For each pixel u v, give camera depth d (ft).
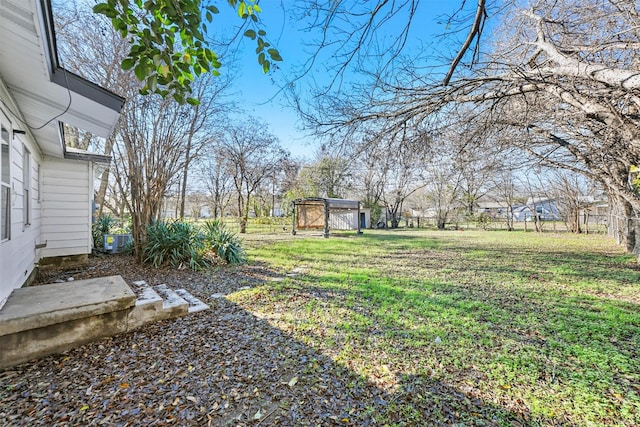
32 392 6.84
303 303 13.32
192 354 8.61
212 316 11.68
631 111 12.95
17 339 8.09
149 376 7.49
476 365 8.04
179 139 24.68
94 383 7.19
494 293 15.31
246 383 7.20
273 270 20.88
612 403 6.48
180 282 17.03
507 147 17.79
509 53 13.08
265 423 5.91
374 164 14.52
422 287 16.37
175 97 6.52
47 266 20.04
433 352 8.75
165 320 11.16
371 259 26.22
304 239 43.55
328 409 6.31
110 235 25.76
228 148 51.90
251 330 10.32
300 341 9.45
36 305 8.93
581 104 11.46
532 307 13.03
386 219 76.95
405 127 13.09
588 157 18.65
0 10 6.02
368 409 6.30
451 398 6.66
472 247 35.53
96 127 13.79
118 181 25.20
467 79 10.85
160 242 20.66
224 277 18.38
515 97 13.24
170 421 5.93
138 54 5.55
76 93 9.91
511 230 67.87
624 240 33.40
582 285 17.11
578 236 51.70
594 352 8.83
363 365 8.00
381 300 13.79
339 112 12.65
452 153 15.38
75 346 9.01
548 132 17.97
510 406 6.39
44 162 19.94
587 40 13.01
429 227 79.41
